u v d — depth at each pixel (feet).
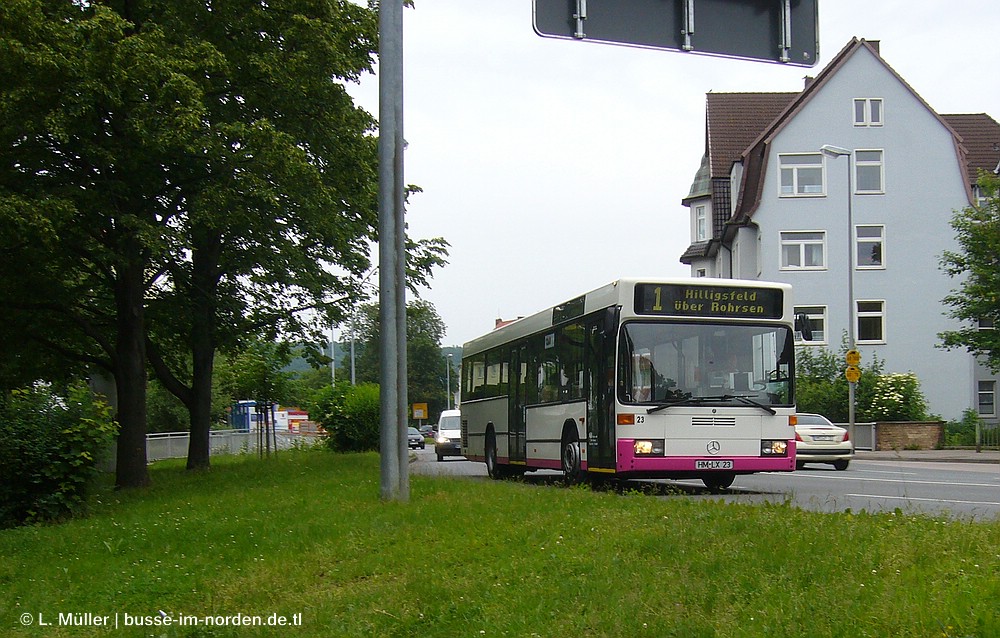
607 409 53.36
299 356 100.37
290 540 35.06
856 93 167.12
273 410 111.14
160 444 141.59
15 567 34.81
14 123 59.00
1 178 61.11
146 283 79.51
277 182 67.56
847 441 94.89
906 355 164.04
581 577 25.02
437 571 27.91
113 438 51.78
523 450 70.08
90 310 76.79
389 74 45.44
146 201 67.51
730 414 52.47
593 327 56.44
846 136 166.71
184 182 67.41
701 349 53.01
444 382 422.82
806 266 166.30
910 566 23.02
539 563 27.30
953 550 24.47
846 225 165.68
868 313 165.07
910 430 131.23
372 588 26.86
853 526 28.84
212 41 68.18
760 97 205.36
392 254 45.24
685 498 40.75
